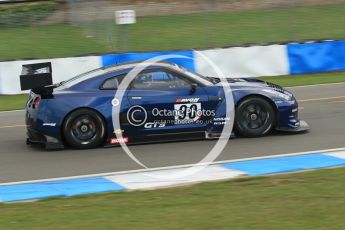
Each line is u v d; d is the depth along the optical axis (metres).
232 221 12.47
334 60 49.66
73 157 21.92
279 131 25.12
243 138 23.94
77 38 63.09
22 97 42.62
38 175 19.27
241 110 23.80
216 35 63.06
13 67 43.41
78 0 75.75
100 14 75.50
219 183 16.45
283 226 11.98
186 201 14.52
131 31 66.44
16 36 65.12
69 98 23.05
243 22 70.12
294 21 70.75
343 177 16.44
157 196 15.23
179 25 69.31
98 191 16.34
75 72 44.16
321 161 19.23
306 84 43.66
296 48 48.75
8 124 31.58
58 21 73.19
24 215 13.62
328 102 34.12
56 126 23.00
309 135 24.16
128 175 18.64
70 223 12.78
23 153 23.19
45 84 43.75
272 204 13.81
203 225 12.24
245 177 17.00
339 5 80.75
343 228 11.73
